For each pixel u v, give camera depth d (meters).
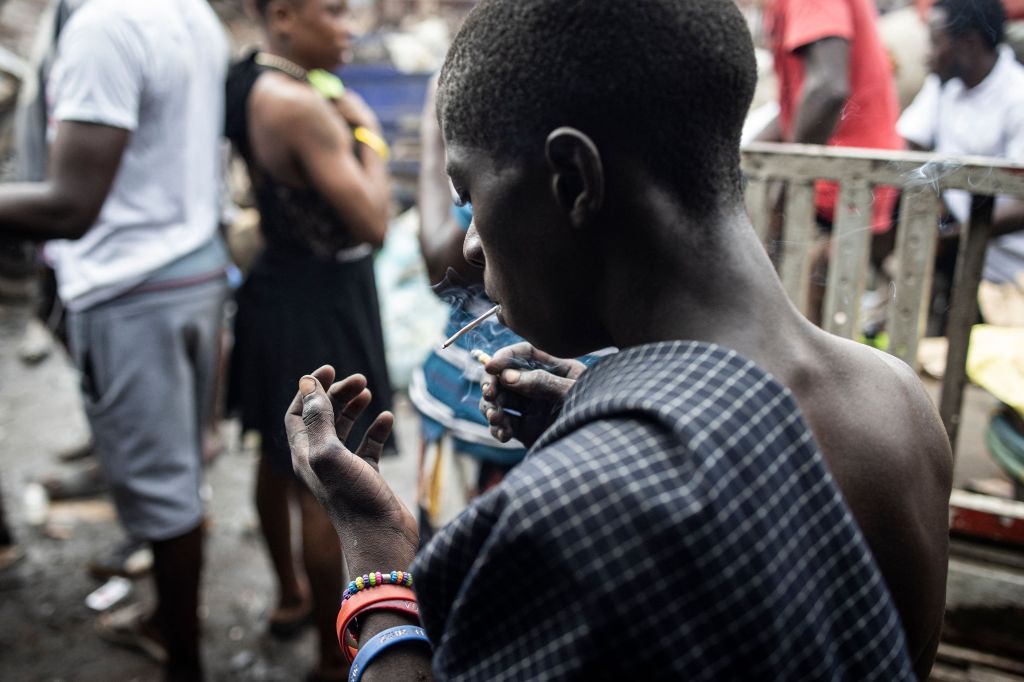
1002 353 2.12
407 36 6.67
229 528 3.20
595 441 0.67
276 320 2.30
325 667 2.43
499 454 1.81
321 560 2.34
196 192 2.28
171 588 2.33
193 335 2.29
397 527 0.92
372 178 2.39
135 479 2.25
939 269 2.95
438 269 1.94
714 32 0.71
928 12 2.86
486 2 0.76
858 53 2.48
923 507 0.81
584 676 0.63
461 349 1.83
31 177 2.67
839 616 0.69
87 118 1.98
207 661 2.59
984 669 1.85
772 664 0.63
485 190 0.77
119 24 2.01
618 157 0.72
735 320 0.74
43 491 3.38
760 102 3.53
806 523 0.67
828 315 1.94
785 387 0.70
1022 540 1.83
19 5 5.84
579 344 0.83
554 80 0.71
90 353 2.22
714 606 0.62
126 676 2.53
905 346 1.90
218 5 6.26
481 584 0.66
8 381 4.29
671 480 0.64
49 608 2.79
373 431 1.03
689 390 0.67
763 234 1.96
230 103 2.28
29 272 5.04
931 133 2.93
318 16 2.26
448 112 0.78
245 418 2.38
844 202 1.87
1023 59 2.72
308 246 2.28
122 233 2.17
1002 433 2.09
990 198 1.76
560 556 0.63
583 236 0.75
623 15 0.70
